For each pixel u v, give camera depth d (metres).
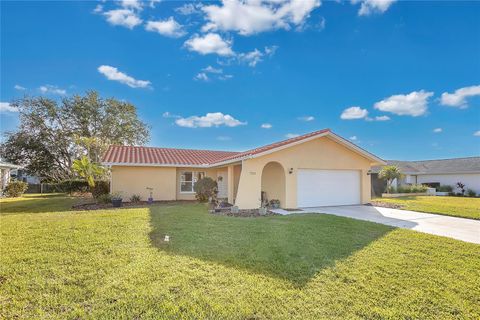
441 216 12.67
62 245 6.93
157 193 20.48
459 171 31.77
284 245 7.27
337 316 3.97
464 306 4.29
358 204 17.67
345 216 12.56
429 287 4.90
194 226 9.61
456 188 32.19
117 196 17.02
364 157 18.03
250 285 4.87
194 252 6.60
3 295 4.42
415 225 10.41
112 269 5.45
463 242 7.74
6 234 7.96
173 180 20.95
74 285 4.78
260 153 14.41
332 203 17.00
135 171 20.05
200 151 26.23
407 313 4.07
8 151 34.91
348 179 17.66
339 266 5.81
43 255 6.20
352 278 5.22
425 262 6.11
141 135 40.00
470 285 5.00
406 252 6.78
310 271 5.53
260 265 5.82
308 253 6.62
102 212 12.77
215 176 22.75
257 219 11.37
